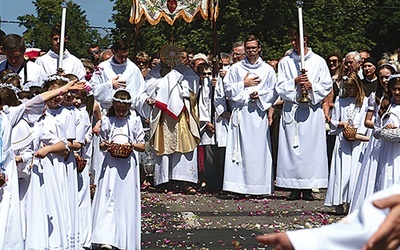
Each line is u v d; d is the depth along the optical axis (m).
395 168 9.03
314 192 14.52
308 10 40.19
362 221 2.30
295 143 13.02
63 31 9.27
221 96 13.88
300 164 13.02
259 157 13.27
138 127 8.84
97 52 15.52
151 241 9.30
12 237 6.71
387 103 9.08
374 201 2.31
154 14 14.41
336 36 42.00
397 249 2.25
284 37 38.44
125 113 8.75
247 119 13.28
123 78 12.39
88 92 8.75
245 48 13.40
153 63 15.16
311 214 11.48
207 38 37.50
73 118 7.86
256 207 12.25
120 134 8.73
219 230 10.05
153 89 13.99
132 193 8.70
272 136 15.12
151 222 10.73
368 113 9.81
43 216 7.40
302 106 13.01
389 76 9.05
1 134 6.63
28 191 7.35
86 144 8.74
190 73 14.16
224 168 13.51
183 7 14.38
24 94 7.55
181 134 13.96
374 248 2.26
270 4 38.25
